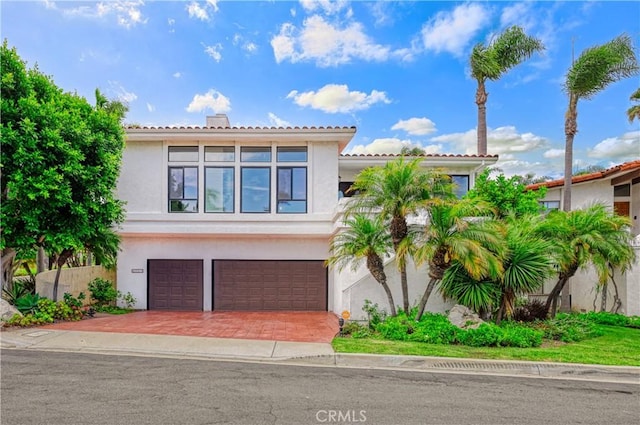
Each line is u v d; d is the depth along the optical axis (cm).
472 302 984
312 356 773
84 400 541
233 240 1542
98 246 1303
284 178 1498
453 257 911
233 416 493
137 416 488
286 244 1540
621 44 1445
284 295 1533
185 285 1536
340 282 1295
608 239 1056
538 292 1448
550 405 555
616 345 867
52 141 1034
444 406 543
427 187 948
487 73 2086
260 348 858
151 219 1473
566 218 1110
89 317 1262
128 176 1486
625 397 592
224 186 1498
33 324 1061
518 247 980
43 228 1130
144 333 1004
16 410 503
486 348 820
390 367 740
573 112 1527
